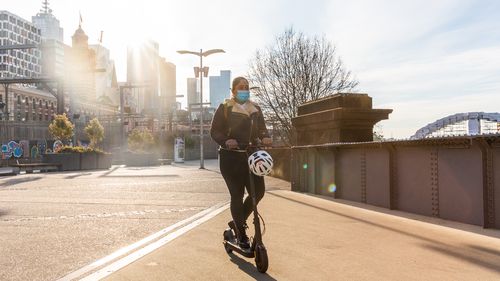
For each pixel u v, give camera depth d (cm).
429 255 434
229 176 427
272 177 1909
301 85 3036
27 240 548
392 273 371
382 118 1170
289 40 3120
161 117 7669
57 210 850
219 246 491
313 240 512
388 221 653
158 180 1781
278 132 3136
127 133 7006
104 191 1280
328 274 370
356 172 920
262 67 3120
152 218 735
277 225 621
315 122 1302
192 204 945
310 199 981
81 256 458
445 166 657
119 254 461
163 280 359
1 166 4000
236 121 422
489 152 574
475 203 600
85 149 3177
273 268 391
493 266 391
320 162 1086
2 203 980
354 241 505
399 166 774
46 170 2941
